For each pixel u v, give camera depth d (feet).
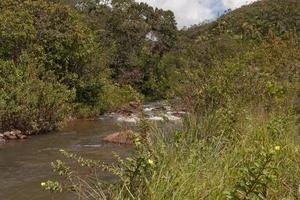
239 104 30.12
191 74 35.22
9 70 68.08
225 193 13.55
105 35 142.31
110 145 49.24
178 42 182.29
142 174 15.47
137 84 144.87
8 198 28.76
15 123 59.82
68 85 89.71
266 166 14.17
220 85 32.14
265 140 23.02
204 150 20.92
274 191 16.15
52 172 35.88
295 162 20.31
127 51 149.48
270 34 51.13
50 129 63.98
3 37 80.33
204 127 25.57
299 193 16.47
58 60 88.99
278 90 32.81
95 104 93.66
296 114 32.99
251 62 41.57
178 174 16.25
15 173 35.88
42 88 64.59
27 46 82.64
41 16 88.99
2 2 87.15
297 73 41.19
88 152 44.91
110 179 27.07
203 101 29.91
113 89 103.14
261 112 29.07
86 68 93.86
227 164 17.93
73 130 65.72
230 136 24.20
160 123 26.55
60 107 65.77
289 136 24.86
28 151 46.55
